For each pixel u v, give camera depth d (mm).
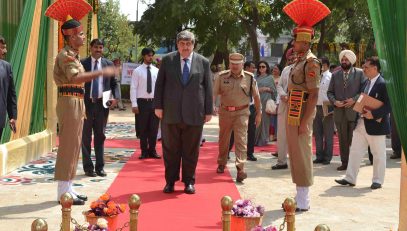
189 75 7055
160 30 25656
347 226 5730
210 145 12734
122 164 9609
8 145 8641
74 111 6320
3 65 7289
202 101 7117
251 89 8375
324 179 8586
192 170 7250
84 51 13992
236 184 8008
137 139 13695
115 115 22797
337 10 24562
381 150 7801
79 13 6500
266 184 8055
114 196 6973
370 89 7918
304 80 6023
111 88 8461
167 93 7090
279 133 9414
